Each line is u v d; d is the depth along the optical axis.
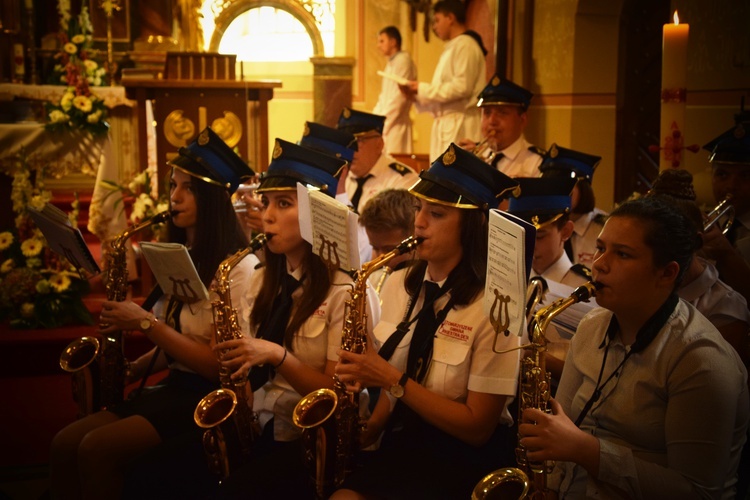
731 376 2.22
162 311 3.67
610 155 7.59
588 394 2.45
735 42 5.77
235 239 3.58
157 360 3.81
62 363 3.55
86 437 3.17
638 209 2.28
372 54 10.43
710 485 2.18
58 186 7.64
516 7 8.05
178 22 9.67
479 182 2.70
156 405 3.37
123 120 7.64
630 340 2.37
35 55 9.02
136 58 9.22
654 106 7.72
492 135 5.29
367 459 2.91
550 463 2.49
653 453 2.30
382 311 2.99
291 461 2.91
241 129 5.94
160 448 3.18
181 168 3.48
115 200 5.91
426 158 9.21
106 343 3.60
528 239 2.18
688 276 3.00
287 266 3.21
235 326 3.18
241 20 10.74
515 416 3.02
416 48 9.95
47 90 8.12
